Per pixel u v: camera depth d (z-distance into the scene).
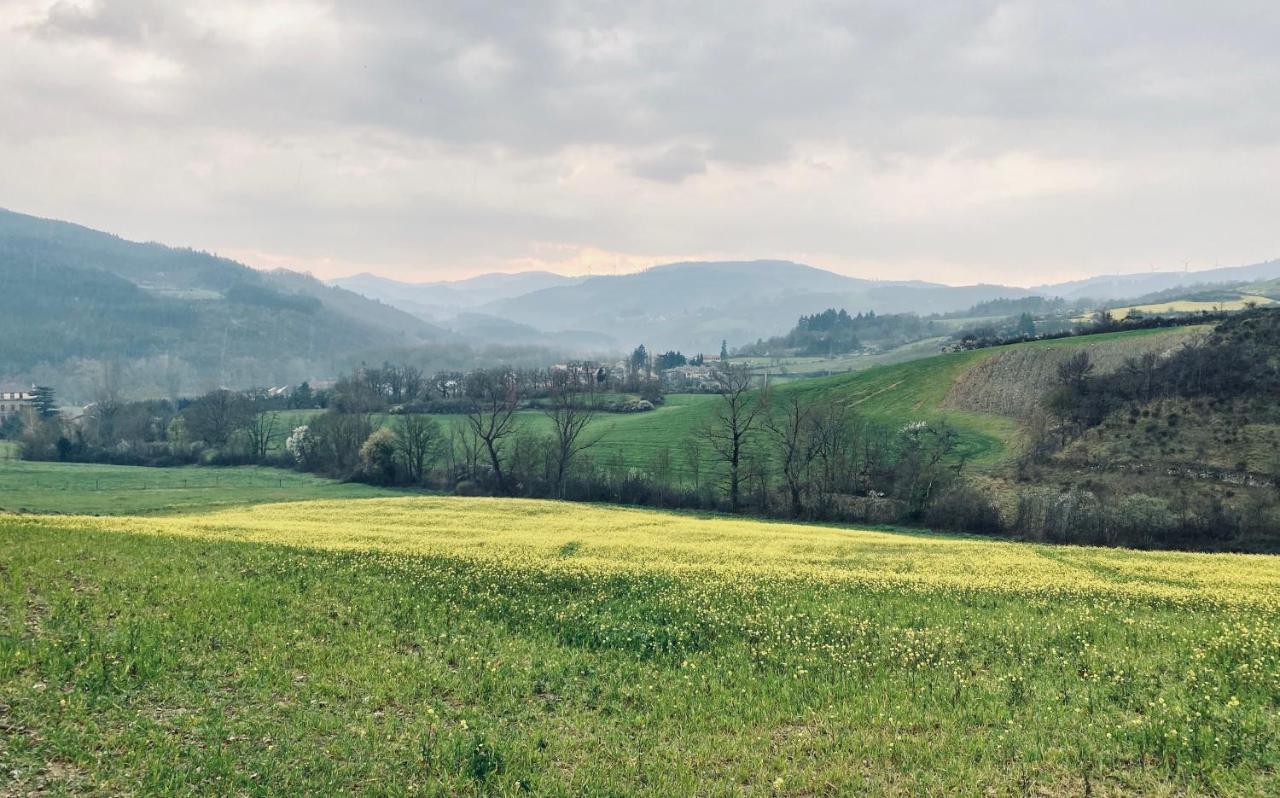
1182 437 73.31
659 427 114.00
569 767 13.64
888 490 74.12
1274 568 34.06
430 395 150.00
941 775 13.30
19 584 21.19
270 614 20.83
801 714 16.23
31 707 14.15
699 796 12.71
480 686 17.08
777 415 107.19
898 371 116.44
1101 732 14.93
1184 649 20.09
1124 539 57.66
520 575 26.91
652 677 18.27
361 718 15.01
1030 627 21.97
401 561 28.33
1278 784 12.90
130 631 17.98
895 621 22.78
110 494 80.31
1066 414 84.25
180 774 12.20
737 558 33.69
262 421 129.62
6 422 155.62
